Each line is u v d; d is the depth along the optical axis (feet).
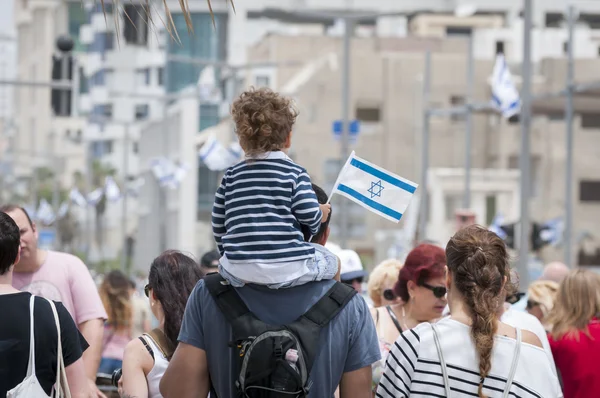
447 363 30.71
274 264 29.91
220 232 31.55
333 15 231.91
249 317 29.78
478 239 31.65
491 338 30.71
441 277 44.19
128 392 38.63
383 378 31.60
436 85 562.25
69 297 48.85
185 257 40.86
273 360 28.78
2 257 35.17
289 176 30.68
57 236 547.49
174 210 548.31
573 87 235.20
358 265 55.52
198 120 564.30
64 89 220.02
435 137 558.15
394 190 33.60
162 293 39.73
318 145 533.55
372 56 555.69
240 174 30.86
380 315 45.65
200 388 31.09
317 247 31.30
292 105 31.53
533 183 558.97
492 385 30.48
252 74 581.94
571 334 46.65
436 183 531.50
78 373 35.70
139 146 637.71
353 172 33.73
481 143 563.07
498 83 240.94
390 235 461.37
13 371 34.24
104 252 625.41
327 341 30.19
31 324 34.60
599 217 556.51
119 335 68.95
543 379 30.83
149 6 34.14
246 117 30.96
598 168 556.92
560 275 67.92
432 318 44.83
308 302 30.27
